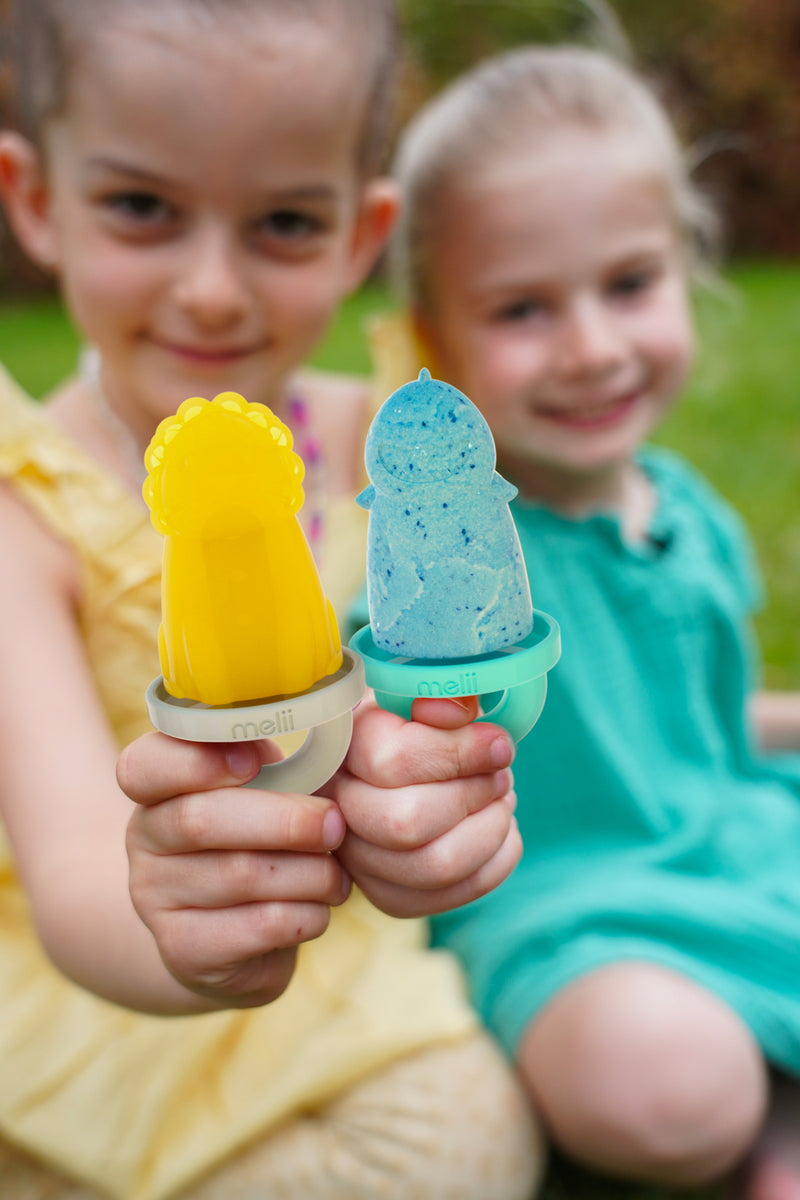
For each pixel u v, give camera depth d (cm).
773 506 155
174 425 43
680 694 84
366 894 48
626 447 85
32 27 69
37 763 59
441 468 45
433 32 271
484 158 81
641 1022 64
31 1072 63
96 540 68
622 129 83
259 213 67
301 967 70
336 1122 63
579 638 81
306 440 79
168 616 43
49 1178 63
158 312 68
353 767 46
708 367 128
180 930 46
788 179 425
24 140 73
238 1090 64
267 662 42
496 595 45
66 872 55
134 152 64
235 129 64
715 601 88
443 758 45
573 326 80
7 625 63
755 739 97
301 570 43
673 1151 63
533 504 83
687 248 96
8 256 393
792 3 418
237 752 45
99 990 54
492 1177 63
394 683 44
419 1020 67
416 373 86
